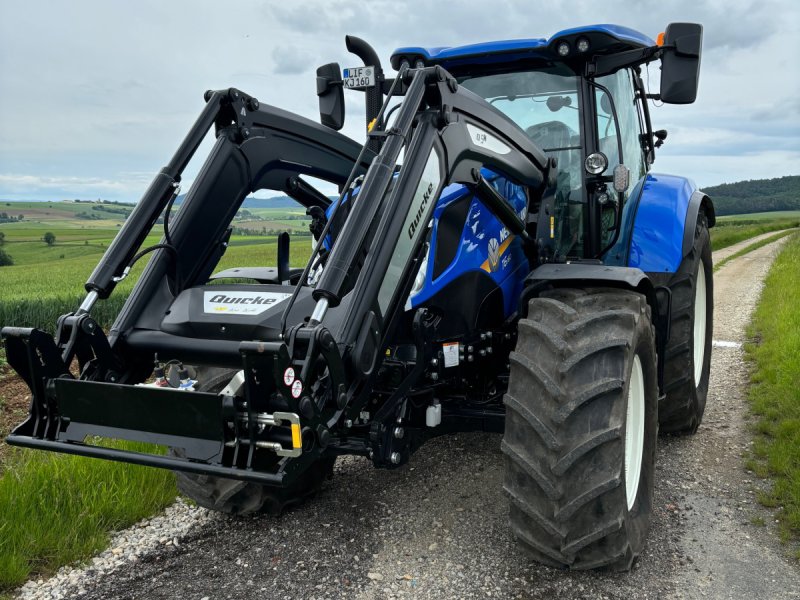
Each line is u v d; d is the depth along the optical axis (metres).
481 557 2.82
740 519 3.12
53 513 3.13
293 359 2.24
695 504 3.29
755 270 16.48
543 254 3.50
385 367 2.82
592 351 2.50
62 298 12.02
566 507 2.44
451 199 3.09
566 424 2.44
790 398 4.62
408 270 2.65
